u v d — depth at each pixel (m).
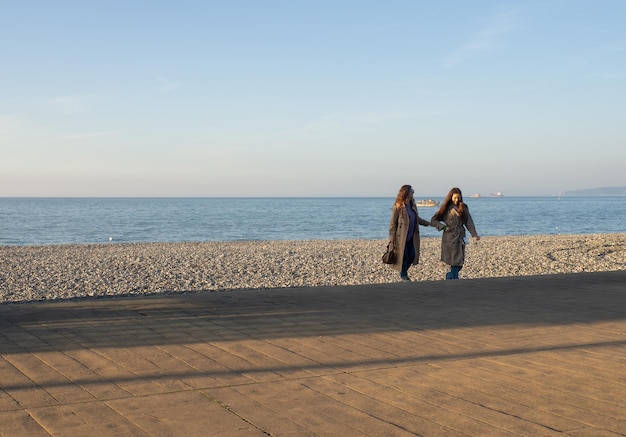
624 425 3.76
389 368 5.07
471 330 6.62
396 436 3.58
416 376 4.83
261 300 8.50
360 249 30.53
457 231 12.21
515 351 5.68
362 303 8.34
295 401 4.21
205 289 16.00
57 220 82.94
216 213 112.94
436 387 4.54
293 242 38.78
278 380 4.71
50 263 23.38
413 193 11.91
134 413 3.93
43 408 4.02
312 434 3.60
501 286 10.06
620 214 102.44
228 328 6.64
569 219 83.94
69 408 4.02
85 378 4.72
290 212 119.12
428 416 3.92
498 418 3.88
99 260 24.69
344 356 5.46
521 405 4.14
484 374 4.89
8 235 54.56
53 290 15.87
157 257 25.98
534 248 29.64
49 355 5.41
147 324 6.81
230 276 18.97
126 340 6.03
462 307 8.07
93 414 3.91
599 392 4.42
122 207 165.38
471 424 3.78
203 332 6.43
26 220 82.75
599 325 6.92
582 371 4.98
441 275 19.14
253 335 6.31
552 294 9.23
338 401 4.21
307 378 4.77
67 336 6.17
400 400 4.24
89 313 7.40
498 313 7.65
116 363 5.17
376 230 62.44
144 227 66.94
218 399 4.24
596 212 113.31
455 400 4.24
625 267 21.55
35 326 6.63
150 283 17.28
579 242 33.72
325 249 30.61
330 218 90.69
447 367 5.10
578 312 7.73
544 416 3.92
